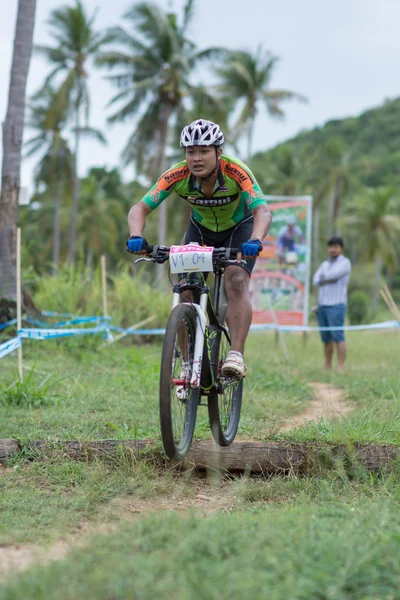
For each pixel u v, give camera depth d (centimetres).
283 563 247
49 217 5012
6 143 946
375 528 287
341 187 5391
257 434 455
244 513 320
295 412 591
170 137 3453
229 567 240
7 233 944
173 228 4359
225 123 3328
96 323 1035
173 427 372
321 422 463
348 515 314
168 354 351
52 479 385
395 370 926
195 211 421
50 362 844
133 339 1195
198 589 225
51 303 1157
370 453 409
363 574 244
